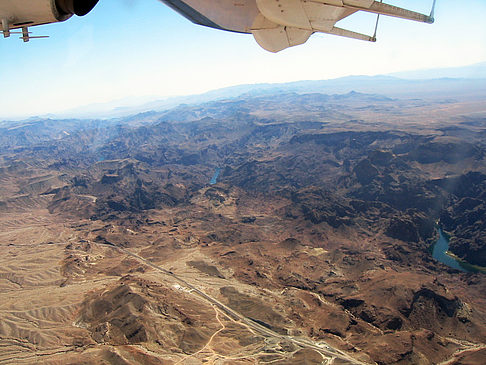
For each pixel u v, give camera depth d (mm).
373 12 10883
